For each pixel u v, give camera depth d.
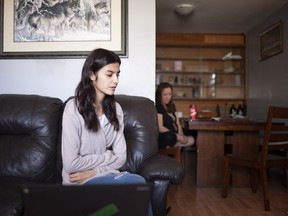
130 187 0.78
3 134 1.88
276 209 2.46
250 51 5.35
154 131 1.96
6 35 2.30
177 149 3.04
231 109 5.64
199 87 5.71
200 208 2.48
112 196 0.79
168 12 4.33
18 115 1.84
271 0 3.84
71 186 0.77
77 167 1.38
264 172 2.47
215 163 3.21
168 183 1.57
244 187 3.18
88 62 1.45
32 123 1.83
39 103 1.89
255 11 4.29
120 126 1.59
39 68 2.32
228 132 3.30
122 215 0.80
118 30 2.29
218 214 2.33
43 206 0.79
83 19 2.28
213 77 5.71
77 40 2.29
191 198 2.78
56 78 2.32
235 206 2.54
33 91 2.33
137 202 0.80
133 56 2.33
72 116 1.42
